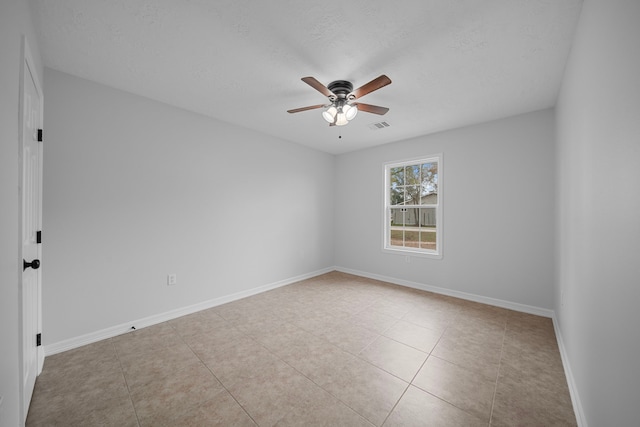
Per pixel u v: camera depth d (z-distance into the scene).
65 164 2.20
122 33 1.75
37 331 1.88
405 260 4.14
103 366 1.97
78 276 2.27
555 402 1.60
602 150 1.17
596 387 1.21
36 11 1.53
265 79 2.34
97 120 2.38
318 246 4.80
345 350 2.21
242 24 1.67
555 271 2.74
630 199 0.88
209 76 2.29
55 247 2.15
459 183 3.57
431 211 3.97
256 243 3.75
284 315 2.95
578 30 1.60
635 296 0.84
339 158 5.08
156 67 2.15
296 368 1.95
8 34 1.08
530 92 2.55
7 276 1.04
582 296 1.53
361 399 1.63
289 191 4.25
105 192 2.42
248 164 3.64
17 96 1.22
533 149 3.01
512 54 1.96
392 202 4.43
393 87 2.47
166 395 1.67
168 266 2.84
